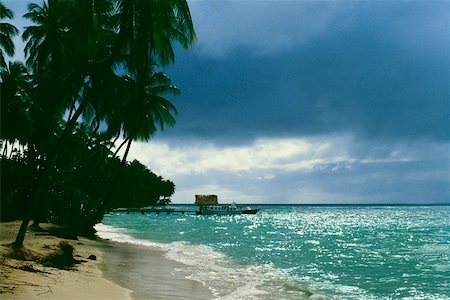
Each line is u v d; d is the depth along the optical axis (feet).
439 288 54.54
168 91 114.83
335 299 45.16
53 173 117.80
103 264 57.88
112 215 330.34
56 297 32.27
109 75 71.82
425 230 190.49
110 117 100.58
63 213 119.65
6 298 29.68
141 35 60.34
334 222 278.26
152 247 89.92
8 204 110.42
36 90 105.70
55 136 119.65
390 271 68.80
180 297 38.68
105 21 69.15
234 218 333.01
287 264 73.10
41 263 46.03
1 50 102.17
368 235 156.66
